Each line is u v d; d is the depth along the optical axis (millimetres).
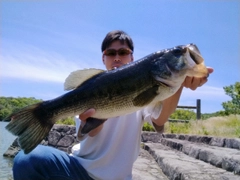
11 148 2678
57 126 2586
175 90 529
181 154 1533
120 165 591
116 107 534
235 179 876
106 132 604
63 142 2531
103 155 588
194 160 1295
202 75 514
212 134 2020
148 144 2176
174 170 1078
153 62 530
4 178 1792
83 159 598
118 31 704
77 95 546
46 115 556
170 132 2639
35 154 568
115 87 531
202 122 2785
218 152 1178
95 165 591
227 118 2803
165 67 523
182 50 521
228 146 1444
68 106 551
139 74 528
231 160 1014
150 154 1858
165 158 1313
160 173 1220
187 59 517
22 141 533
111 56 694
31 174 568
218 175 947
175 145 1819
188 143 1717
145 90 526
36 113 552
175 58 521
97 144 603
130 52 699
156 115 541
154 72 526
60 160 580
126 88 529
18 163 574
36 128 548
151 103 529
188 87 535
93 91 538
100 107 537
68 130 2559
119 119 604
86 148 612
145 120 615
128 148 599
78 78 554
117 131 599
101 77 542
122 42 692
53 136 2568
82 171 589
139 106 527
